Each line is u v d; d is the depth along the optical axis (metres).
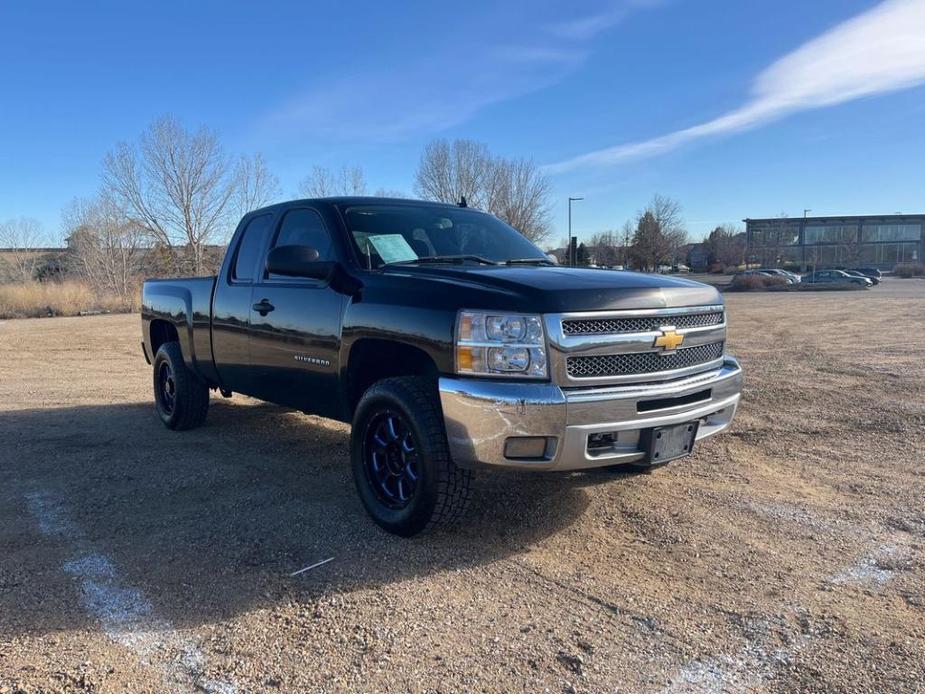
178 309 6.36
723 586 3.43
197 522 4.30
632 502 4.59
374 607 3.23
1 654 2.85
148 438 6.43
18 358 13.46
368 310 4.10
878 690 2.60
